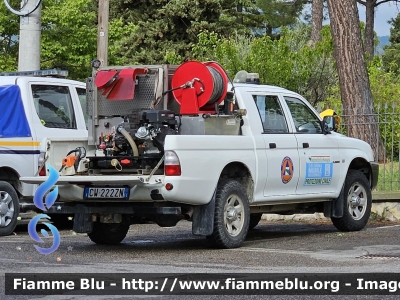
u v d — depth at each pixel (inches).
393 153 667.4
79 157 477.1
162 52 1904.5
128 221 490.6
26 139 576.7
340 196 556.1
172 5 1930.4
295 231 581.3
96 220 484.7
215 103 475.2
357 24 834.2
